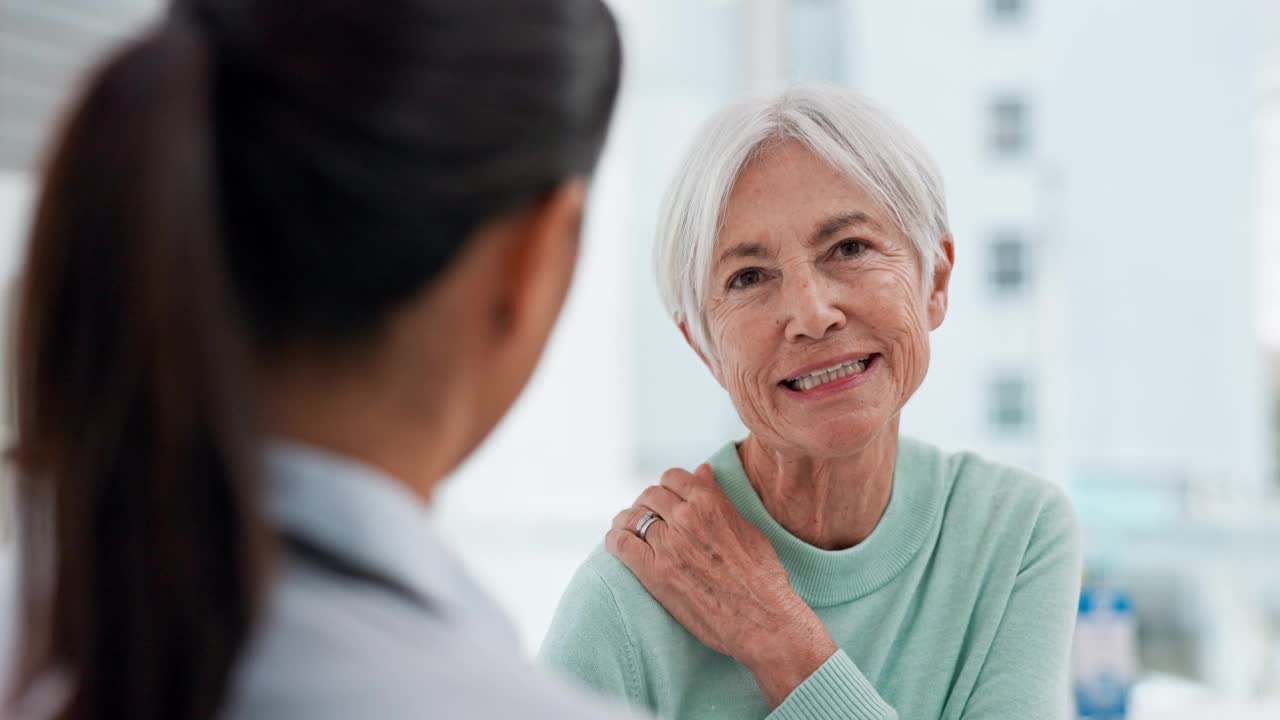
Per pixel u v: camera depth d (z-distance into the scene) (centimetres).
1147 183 286
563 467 359
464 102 36
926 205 93
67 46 211
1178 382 287
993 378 304
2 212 195
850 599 101
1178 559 279
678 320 101
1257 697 263
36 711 35
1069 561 104
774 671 94
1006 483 108
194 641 32
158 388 32
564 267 43
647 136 341
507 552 361
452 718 34
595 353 355
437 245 37
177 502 32
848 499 100
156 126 32
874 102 93
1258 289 278
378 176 35
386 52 35
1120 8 288
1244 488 277
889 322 91
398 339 38
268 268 36
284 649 34
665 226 97
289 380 37
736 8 331
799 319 89
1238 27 276
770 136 91
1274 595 274
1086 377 296
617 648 97
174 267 32
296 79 34
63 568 33
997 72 303
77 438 32
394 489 38
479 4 36
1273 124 274
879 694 101
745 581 95
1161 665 274
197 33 35
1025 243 300
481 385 42
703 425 354
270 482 35
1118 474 291
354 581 36
